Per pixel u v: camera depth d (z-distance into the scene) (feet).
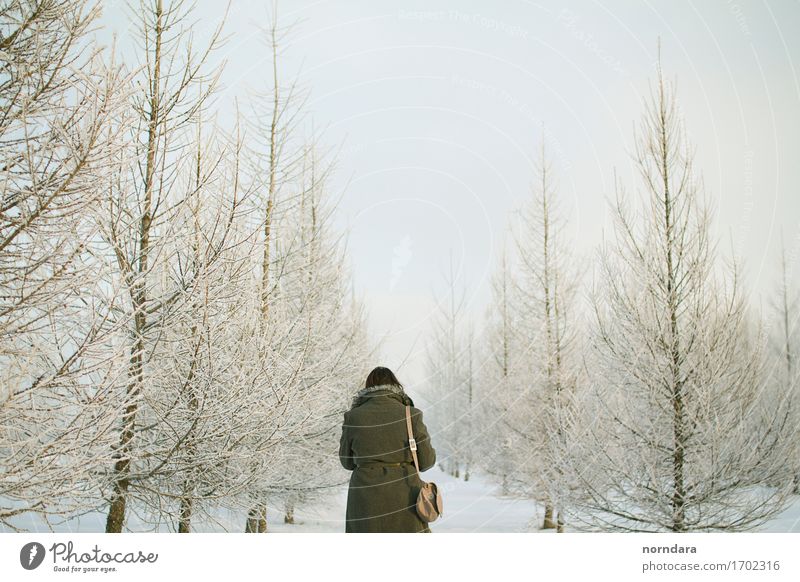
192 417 13.78
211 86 15.16
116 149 10.07
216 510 17.44
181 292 13.75
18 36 11.00
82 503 11.89
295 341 17.21
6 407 9.37
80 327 10.90
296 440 18.90
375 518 11.35
